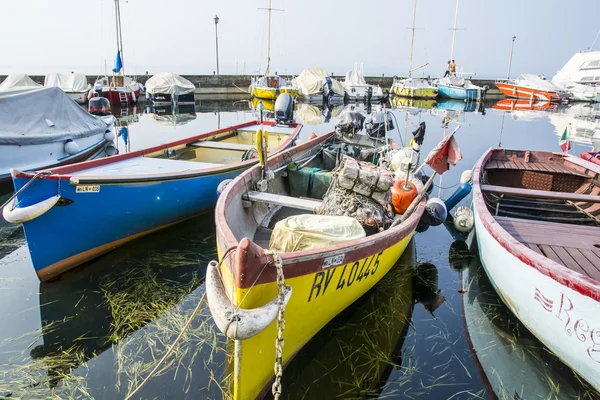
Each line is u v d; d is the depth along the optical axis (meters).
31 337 4.13
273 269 2.79
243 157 7.89
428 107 31.00
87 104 25.86
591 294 3.03
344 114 9.96
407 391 3.52
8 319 4.38
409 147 7.59
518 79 38.91
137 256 5.82
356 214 4.66
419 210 4.98
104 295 4.86
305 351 3.92
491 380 3.67
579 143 15.96
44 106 9.77
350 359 3.89
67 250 5.06
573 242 4.61
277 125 11.28
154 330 4.26
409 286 5.26
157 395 3.42
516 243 3.98
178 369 3.71
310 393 3.46
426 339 4.23
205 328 4.28
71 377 3.62
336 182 5.04
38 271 4.92
